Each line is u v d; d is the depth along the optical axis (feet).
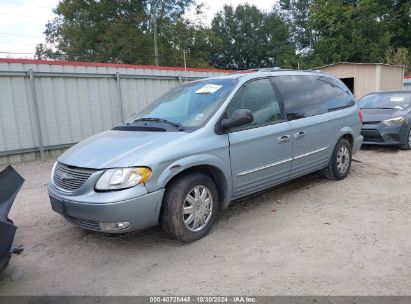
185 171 13.73
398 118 29.50
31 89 30.96
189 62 146.20
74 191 12.66
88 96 34.81
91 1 133.59
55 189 13.50
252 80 16.48
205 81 17.24
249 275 11.41
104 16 134.92
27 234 15.35
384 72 58.44
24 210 18.43
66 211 12.95
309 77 19.81
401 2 124.77
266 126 16.12
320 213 16.28
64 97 33.22
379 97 34.24
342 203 17.48
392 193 18.80
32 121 31.45
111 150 13.23
